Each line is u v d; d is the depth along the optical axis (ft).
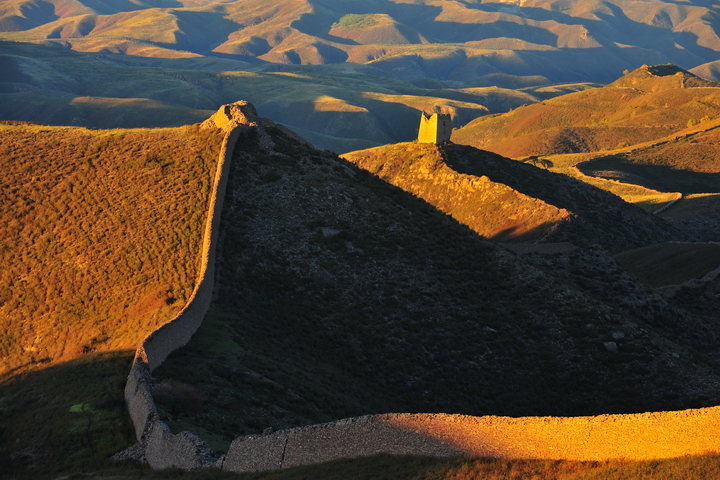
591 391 168.55
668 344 187.62
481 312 196.65
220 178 215.72
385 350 173.37
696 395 165.68
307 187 230.07
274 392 129.80
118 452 107.34
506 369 174.81
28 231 224.12
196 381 124.88
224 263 187.11
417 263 212.64
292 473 87.25
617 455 72.84
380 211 234.17
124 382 129.39
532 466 74.69
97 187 235.61
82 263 200.95
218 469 94.38
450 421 83.05
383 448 87.30
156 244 198.39
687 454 69.00
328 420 125.08
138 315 169.07
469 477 74.02
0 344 181.16
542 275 215.72
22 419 126.52
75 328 175.63
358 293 192.85
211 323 158.61
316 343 168.66
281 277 189.98
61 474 102.22
